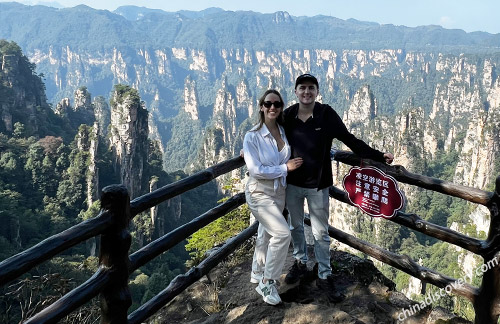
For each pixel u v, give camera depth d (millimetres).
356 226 78938
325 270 4754
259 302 4551
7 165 64500
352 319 3992
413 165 110625
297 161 4164
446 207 92375
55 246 2754
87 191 68188
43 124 85250
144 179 80688
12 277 2523
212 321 4277
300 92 4270
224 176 93250
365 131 157125
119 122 74688
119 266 3291
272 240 4270
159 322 4859
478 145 94875
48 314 2811
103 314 3363
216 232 14766
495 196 3555
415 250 73188
